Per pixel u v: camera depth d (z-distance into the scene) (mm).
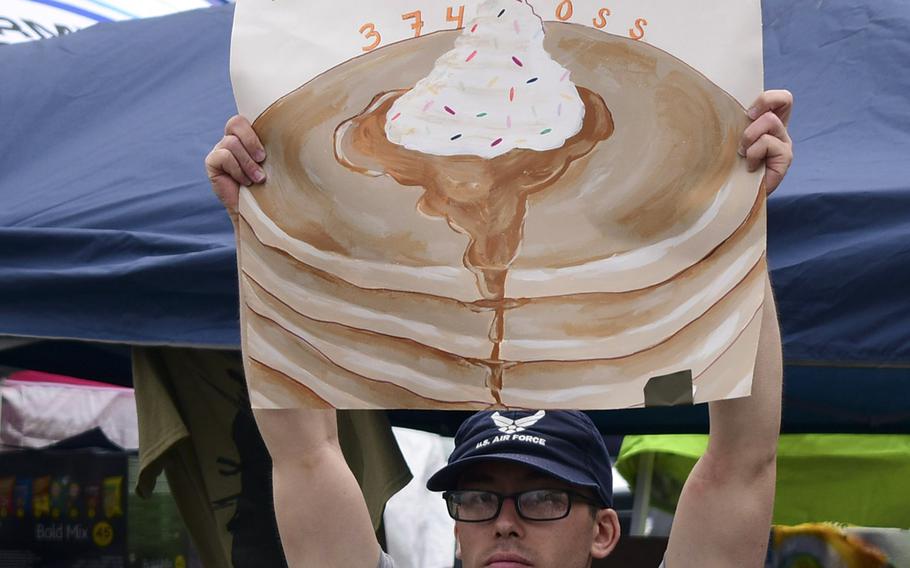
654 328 2316
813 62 4082
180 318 3920
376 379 2363
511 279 2354
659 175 2354
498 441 2791
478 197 2385
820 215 3521
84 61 4898
